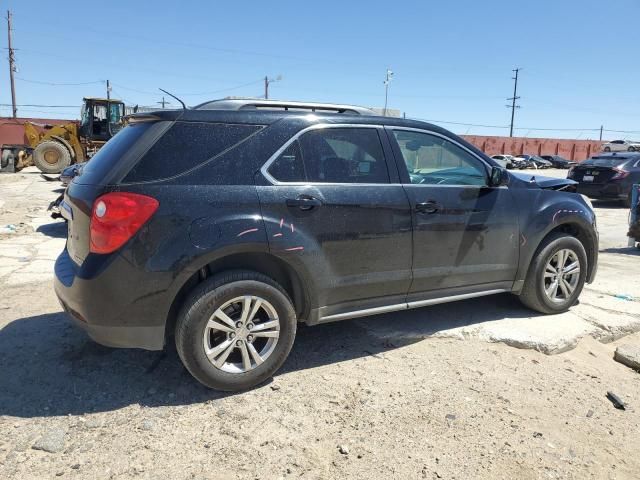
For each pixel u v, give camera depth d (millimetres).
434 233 4070
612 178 14367
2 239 8359
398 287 3992
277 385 3566
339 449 2902
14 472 2631
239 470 2705
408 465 2791
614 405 3561
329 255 3629
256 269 3578
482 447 2973
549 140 62188
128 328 3178
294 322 3564
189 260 3158
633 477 2826
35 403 3273
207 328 3260
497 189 4473
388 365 3906
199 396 3393
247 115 3523
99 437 2941
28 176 20891
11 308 4934
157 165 3207
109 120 22344
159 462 2744
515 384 3719
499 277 4543
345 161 3781
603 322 4828
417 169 4133
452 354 4121
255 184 3396
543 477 2764
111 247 3082
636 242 9156
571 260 4969
